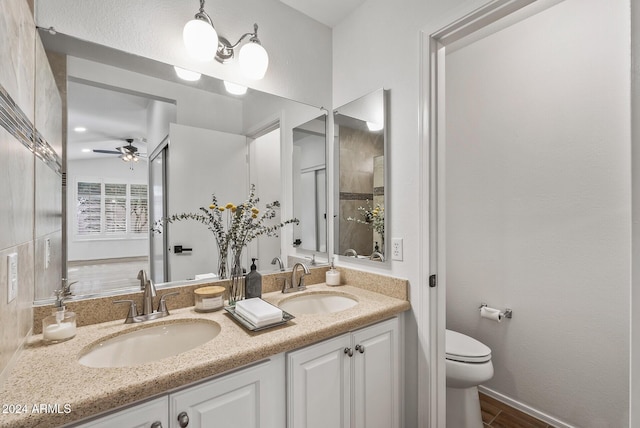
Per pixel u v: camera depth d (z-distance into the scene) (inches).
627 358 60.5
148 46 52.7
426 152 55.7
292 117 71.3
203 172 59.7
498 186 79.7
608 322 62.7
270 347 39.3
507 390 78.3
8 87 29.7
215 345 38.9
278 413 42.1
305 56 73.1
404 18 60.1
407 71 59.5
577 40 66.6
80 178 47.1
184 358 35.3
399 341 58.0
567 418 68.3
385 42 63.9
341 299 64.1
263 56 59.8
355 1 68.5
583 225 65.9
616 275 61.8
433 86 55.9
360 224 68.4
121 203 51.0
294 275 66.2
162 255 54.8
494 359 80.5
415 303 57.7
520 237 75.6
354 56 71.3
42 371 32.1
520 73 75.6
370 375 52.6
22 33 34.5
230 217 62.2
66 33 45.2
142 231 53.1
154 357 45.5
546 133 71.2
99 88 48.9
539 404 72.7
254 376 39.2
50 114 43.3
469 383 65.4
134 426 30.7
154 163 54.6
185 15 56.3
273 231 68.4
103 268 48.6
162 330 47.2
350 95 72.2
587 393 65.4
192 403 34.3
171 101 56.3
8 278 30.4
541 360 72.2
